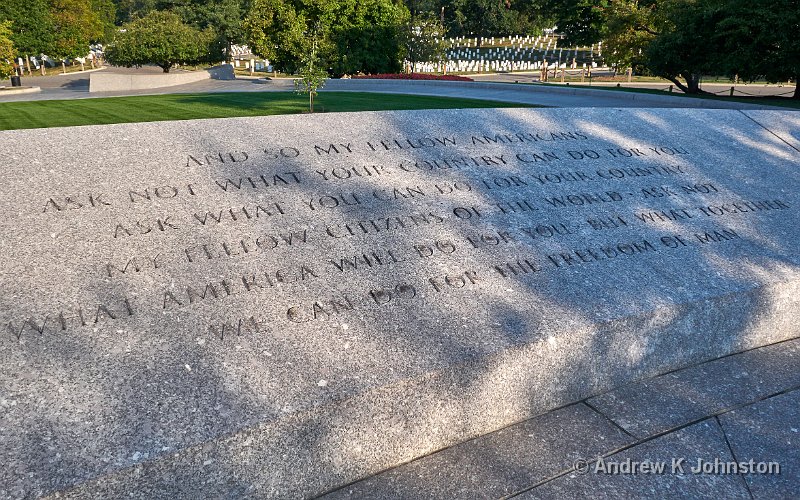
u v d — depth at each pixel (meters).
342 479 3.41
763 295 4.88
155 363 3.38
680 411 4.09
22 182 4.58
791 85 36.53
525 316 4.14
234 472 3.07
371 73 35.00
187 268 4.11
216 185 4.98
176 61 40.91
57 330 3.49
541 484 3.39
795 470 3.54
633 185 6.25
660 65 25.77
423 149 6.16
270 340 3.66
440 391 3.59
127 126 5.49
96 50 64.75
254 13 33.25
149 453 2.88
